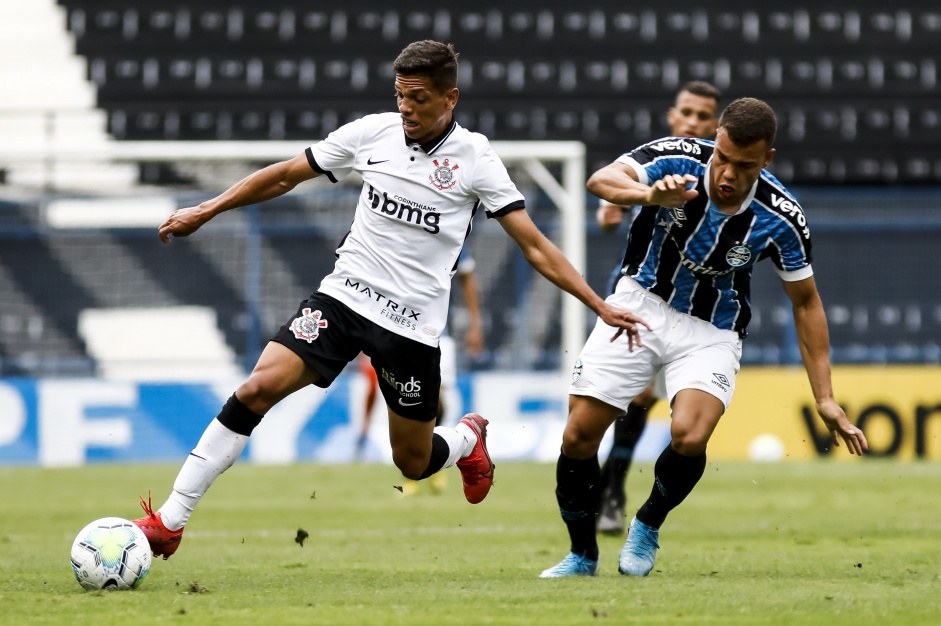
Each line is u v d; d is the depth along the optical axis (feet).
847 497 123.85
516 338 213.46
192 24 238.68
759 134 54.54
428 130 55.98
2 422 177.68
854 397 185.68
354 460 180.75
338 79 235.20
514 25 239.50
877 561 68.39
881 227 212.02
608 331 61.11
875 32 242.17
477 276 215.31
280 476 151.53
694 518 101.86
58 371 216.33
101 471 160.56
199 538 85.97
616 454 81.76
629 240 63.05
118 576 54.08
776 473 158.30
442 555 73.51
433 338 58.03
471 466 64.08
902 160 236.43
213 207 57.98
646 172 57.62
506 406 183.93
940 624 44.37
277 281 217.97
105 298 219.41
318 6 239.30
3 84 233.35
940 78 240.73
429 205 56.70
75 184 225.76
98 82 234.99
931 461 181.88
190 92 233.76
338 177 58.80
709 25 240.73
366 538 85.81
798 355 209.97
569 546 79.56
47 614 46.50
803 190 216.33
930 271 219.20
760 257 59.82
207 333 219.41
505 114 233.55
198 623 44.14
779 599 50.67
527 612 47.11
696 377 59.72
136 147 177.37
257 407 56.80
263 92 233.76
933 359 216.33
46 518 102.27
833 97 238.48
